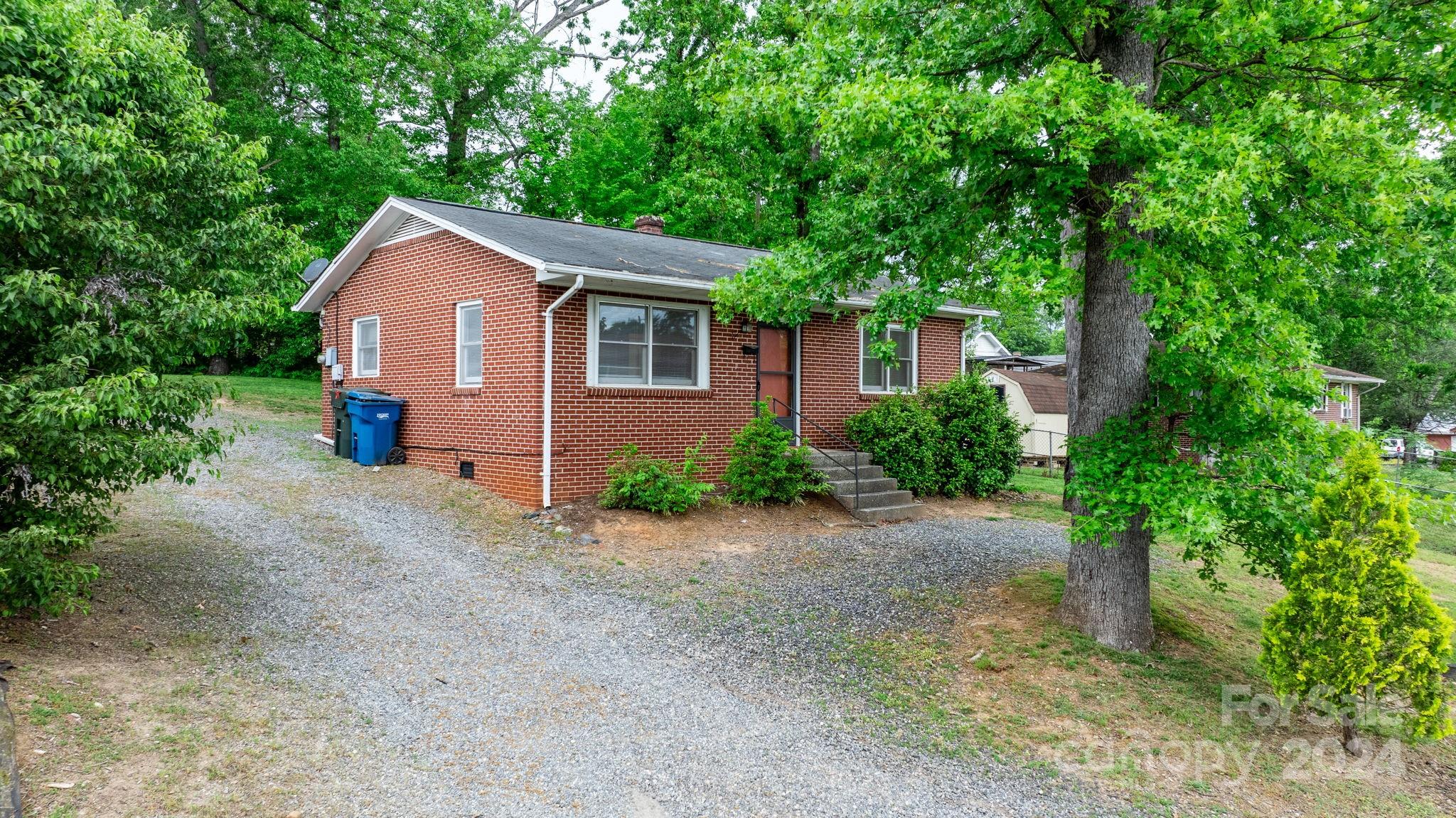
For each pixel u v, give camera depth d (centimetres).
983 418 1446
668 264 1256
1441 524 580
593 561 913
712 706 585
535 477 1095
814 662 674
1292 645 577
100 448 573
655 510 1091
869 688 630
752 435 1175
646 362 1215
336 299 1574
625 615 761
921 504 1295
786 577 885
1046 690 628
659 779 479
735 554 963
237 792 417
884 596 832
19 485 609
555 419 1105
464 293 1233
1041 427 2494
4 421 530
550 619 740
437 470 1284
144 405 592
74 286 575
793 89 697
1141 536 722
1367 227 677
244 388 2181
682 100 2361
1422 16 622
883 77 623
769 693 614
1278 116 585
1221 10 621
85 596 658
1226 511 645
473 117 2883
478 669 622
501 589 810
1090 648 695
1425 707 540
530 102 2977
